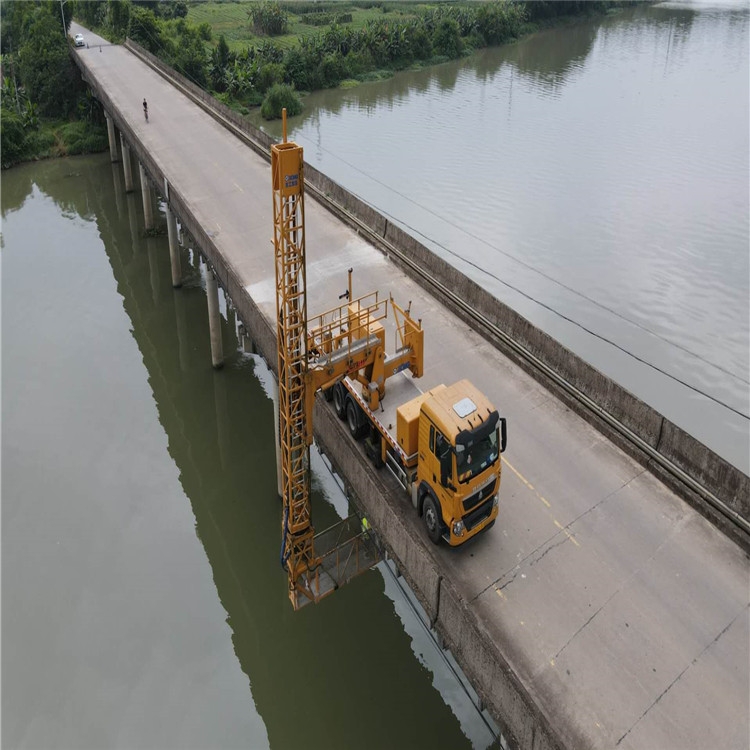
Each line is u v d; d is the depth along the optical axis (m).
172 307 42.44
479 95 84.00
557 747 12.96
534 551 18.06
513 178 56.97
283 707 21.97
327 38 93.88
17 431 32.50
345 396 21.73
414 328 20.28
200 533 27.88
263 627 24.45
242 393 35.09
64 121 74.00
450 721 21.42
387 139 67.38
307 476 19.72
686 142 64.62
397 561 18.47
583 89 84.88
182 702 22.00
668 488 19.86
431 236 47.19
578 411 22.48
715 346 36.00
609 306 39.50
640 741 13.96
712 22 128.62
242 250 32.34
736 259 43.78
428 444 17.14
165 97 57.19
